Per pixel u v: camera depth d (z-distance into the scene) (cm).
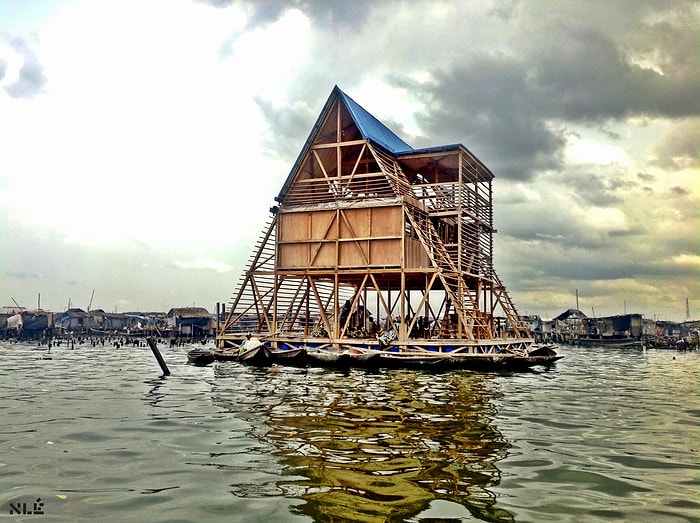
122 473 895
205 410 1473
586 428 1280
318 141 3575
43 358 3844
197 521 701
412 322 3011
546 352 3372
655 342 7412
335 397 1708
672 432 1245
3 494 800
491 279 3862
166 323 8894
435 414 1420
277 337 3250
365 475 881
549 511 738
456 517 712
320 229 3331
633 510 747
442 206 3531
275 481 850
